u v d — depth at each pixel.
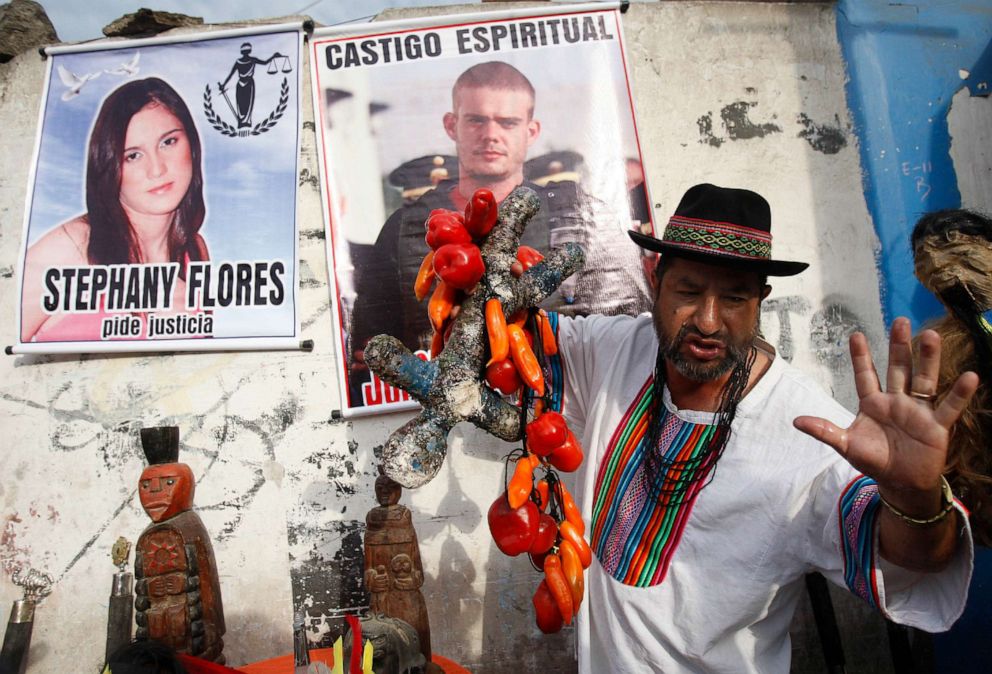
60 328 3.00
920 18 3.10
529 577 2.89
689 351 1.53
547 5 3.03
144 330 2.99
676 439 1.65
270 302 2.98
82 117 3.09
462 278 1.44
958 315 1.79
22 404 3.02
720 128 3.05
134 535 2.94
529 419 1.55
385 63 3.01
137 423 2.98
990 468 1.70
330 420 2.95
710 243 1.47
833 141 3.05
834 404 1.61
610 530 1.67
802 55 3.08
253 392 2.97
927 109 3.06
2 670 2.69
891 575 1.35
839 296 2.99
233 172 3.04
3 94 3.16
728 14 3.08
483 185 2.97
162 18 3.16
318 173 3.02
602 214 2.96
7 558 2.95
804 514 1.50
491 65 3.00
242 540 2.91
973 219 1.85
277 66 3.07
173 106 3.08
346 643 1.82
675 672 1.57
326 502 2.92
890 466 1.13
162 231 3.03
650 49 3.07
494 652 2.87
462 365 1.45
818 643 2.81
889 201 3.03
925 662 2.48
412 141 2.99
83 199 3.05
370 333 2.94
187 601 2.27
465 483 2.92
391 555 2.36
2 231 3.11
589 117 2.99
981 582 2.55
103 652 2.89
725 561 1.55
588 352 1.91
